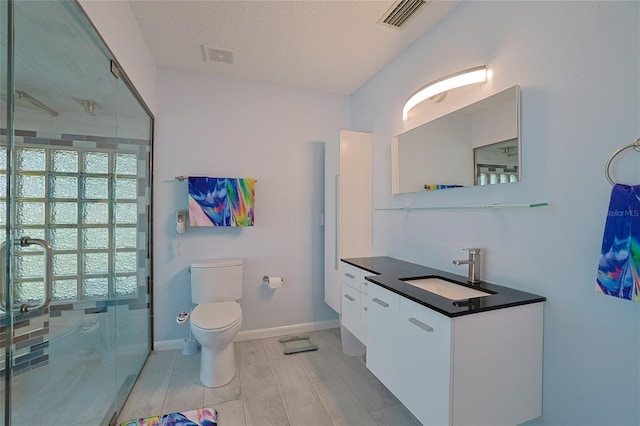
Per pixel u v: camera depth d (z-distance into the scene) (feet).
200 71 8.34
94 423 5.10
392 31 6.54
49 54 4.15
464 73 5.17
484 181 5.10
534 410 4.17
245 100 8.82
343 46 7.11
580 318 3.80
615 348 3.47
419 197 6.77
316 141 9.60
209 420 5.32
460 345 3.64
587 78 3.70
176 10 5.83
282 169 9.21
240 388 6.32
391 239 7.87
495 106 4.90
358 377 6.76
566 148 3.94
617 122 3.42
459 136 5.59
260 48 7.18
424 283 5.66
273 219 9.11
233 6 5.72
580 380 3.80
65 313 4.77
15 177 3.77
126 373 6.35
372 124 8.76
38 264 4.13
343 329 7.89
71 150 4.93
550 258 4.14
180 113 8.22
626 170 3.34
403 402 4.50
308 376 6.79
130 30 5.77
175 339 8.20
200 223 7.96
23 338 3.93
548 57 4.14
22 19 3.59
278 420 5.36
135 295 7.05
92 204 5.48
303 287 9.43
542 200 4.24
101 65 4.95
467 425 3.72
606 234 3.32
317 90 9.62
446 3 5.67
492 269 5.02
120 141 6.29
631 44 3.30
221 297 7.93
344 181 8.41
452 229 5.86
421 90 5.90
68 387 4.76
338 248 8.45
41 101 4.20
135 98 6.62
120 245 6.40
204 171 8.42
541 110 4.24
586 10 3.71
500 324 3.91
